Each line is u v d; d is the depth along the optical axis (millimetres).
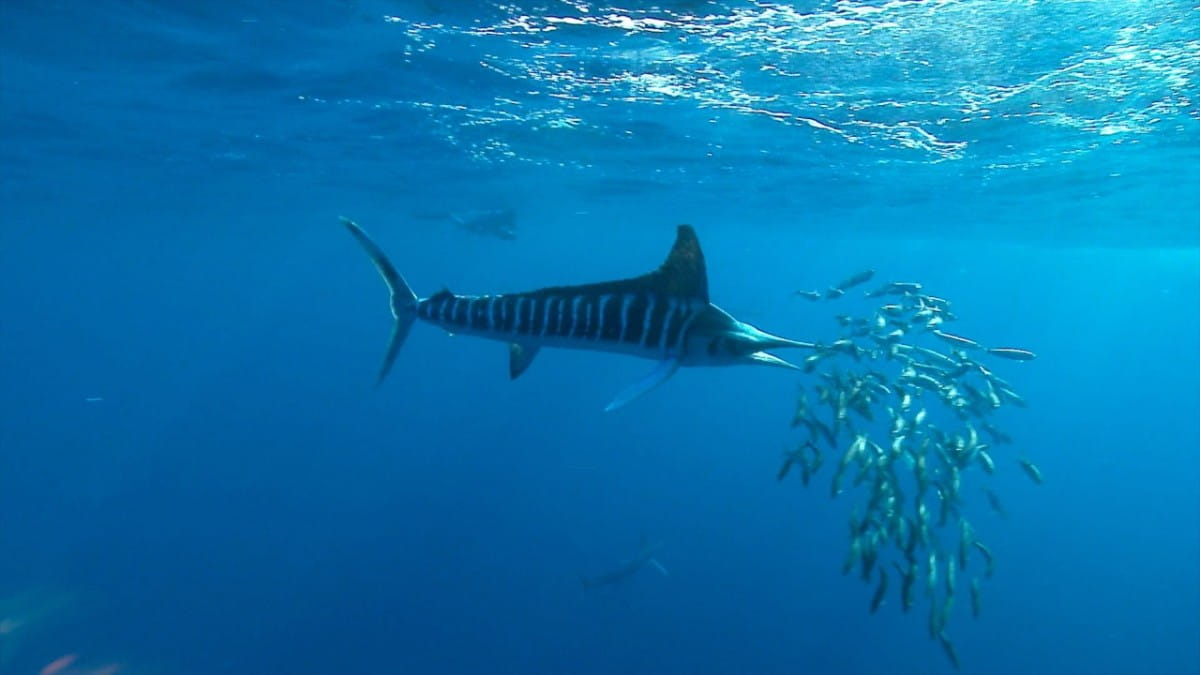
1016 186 23781
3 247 57031
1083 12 9516
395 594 31250
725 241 50906
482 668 26406
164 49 12555
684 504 42594
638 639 28594
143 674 24250
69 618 27391
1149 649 30203
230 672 25062
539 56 12633
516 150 21672
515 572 33406
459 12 10570
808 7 9648
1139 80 12508
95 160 23516
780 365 4602
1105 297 83938
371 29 11445
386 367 5711
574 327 4809
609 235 50438
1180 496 52312
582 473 49938
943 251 51062
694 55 12172
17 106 16625
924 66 12125
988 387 10602
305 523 38844
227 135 19828
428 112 17156
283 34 11734
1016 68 12055
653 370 4555
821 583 33562
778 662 27766
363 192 30844
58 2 10383
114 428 65312
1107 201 25906
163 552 34438
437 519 39688
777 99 14797
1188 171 19859
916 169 21656
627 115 16859
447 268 90000
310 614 29281
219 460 53656
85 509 40344
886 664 28047
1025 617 32312
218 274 94500
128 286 117688
